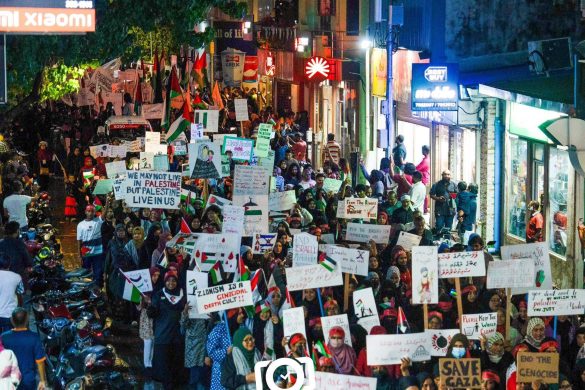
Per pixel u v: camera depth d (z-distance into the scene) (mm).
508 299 17625
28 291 25031
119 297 22844
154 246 22734
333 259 18016
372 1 45188
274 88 58312
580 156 19859
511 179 30203
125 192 22812
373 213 23969
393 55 40719
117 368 20609
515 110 29562
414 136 39250
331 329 16750
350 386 15672
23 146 45781
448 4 33219
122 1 30172
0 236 26531
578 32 33031
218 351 17344
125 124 40375
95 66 35812
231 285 17312
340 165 34000
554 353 15656
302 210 24797
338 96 49531
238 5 37406
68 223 35188
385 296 18875
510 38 33094
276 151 35812
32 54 27781
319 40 48531
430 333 16406
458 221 29453
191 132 29750
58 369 18172
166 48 45719
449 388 15586
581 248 25688
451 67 31016
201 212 24453
